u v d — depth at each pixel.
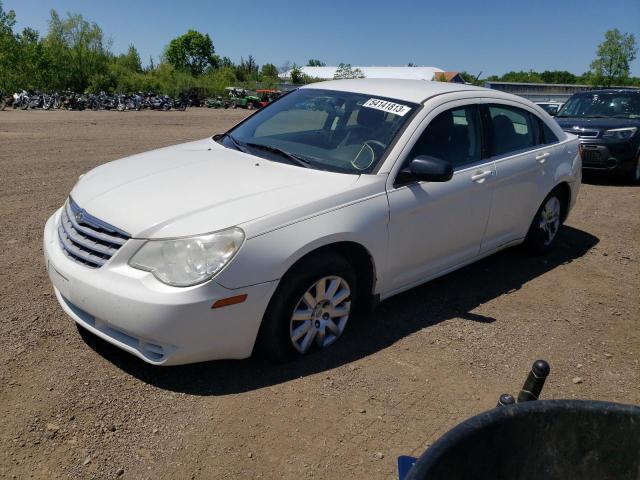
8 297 4.23
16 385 3.15
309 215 3.43
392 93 4.59
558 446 1.43
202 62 92.00
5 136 14.42
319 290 3.57
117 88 49.88
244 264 3.13
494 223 4.91
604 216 7.89
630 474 1.42
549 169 5.46
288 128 4.66
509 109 5.19
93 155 11.46
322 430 2.99
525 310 4.64
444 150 4.39
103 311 3.14
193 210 3.27
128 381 3.27
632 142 9.92
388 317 4.32
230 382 3.33
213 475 2.64
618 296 5.09
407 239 4.03
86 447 2.75
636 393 3.61
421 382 3.49
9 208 6.73
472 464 1.37
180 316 3.00
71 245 3.44
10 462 2.61
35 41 49.12
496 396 3.42
